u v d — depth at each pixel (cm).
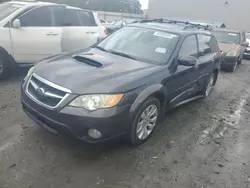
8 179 292
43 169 314
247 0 3042
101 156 350
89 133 321
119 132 336
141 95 351
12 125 408
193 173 339
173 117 507
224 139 444
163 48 444
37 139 374
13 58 605
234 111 589
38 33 625
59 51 670
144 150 376
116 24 1881
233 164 371
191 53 494
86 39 722
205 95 618
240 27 3125
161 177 324
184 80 468
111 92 322
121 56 434
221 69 1092
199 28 586
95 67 374
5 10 622
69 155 345
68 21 692
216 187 318
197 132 456
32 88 354
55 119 319
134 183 308
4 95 526
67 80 332
